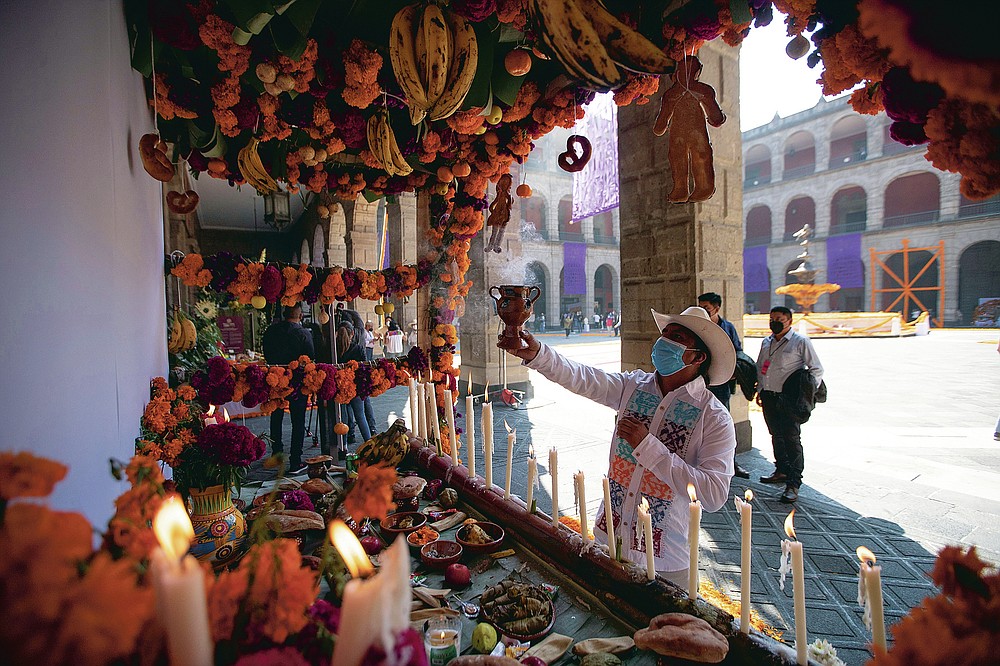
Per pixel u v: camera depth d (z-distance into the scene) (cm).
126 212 155
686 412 181
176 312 296
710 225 492
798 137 3288
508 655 114
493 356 783
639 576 133
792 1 99
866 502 371
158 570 42
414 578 154
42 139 85
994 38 51
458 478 220
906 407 704
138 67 167
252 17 135
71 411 96
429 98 146
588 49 100
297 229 1520
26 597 33
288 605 58
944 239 2603
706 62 491
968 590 60
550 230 3081
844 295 3066
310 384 266
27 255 78
